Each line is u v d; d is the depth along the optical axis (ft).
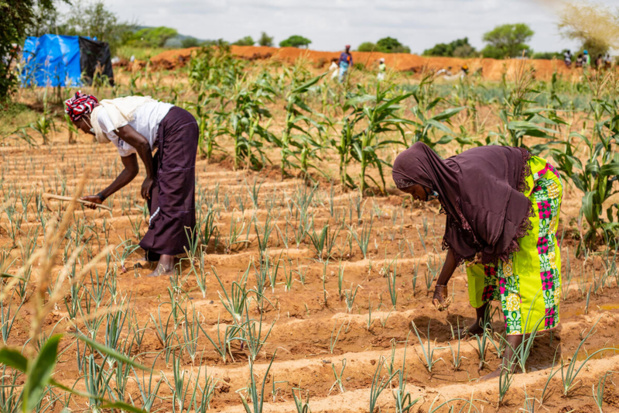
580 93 47.98
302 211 18.31
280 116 40.73
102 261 15.30
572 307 13.82
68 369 10.31
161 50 124.88
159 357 10.89
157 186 14.32
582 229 18.33
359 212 19.62
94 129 13.69
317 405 9.34
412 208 21.31
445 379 10.62
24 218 18.11
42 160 27.37
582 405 9.65
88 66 52.26
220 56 48.08
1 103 36.60
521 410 9.48
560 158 17.90
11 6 38.75
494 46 150.10
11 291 13.10
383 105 21.85
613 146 28.19
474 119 34.27
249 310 13.10
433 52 188.34
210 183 23.79
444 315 13.14
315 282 14.89
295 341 11.91
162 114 13.85
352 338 12.08
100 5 99.25
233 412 9.05
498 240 9.80
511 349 10.41
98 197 14.84
